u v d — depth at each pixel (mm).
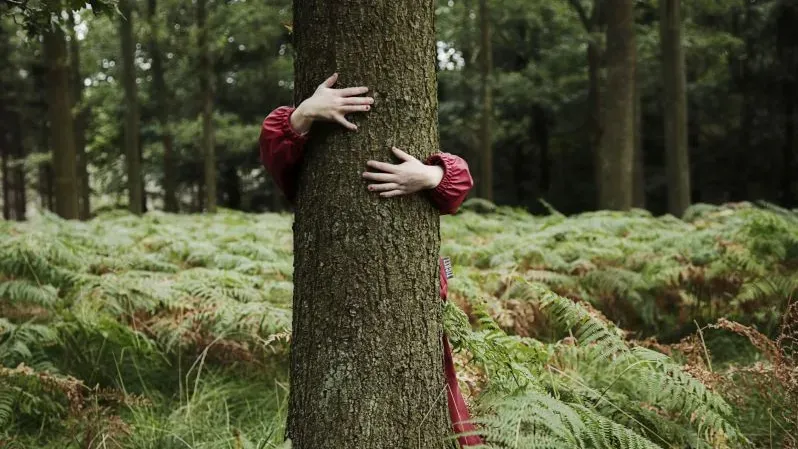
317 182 2562
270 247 7047
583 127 24516
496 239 7609
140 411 4074
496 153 29938
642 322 6180
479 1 16875
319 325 2553
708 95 22938
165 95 23250
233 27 18141
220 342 4797
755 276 5840
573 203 27328
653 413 3273
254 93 25609
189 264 6602
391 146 2559
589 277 6070
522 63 25938
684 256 6301
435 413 2643
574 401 3332
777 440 3531
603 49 18453
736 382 3775
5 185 34531
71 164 12352
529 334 5477
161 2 18062
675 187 13859
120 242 6766
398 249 2559
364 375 2523
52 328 4480
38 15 3766
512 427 2449
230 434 3732
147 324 5016
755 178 23797
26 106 29891
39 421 4066
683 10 18031
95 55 23016
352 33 2527
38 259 5016
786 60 21281
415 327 2596
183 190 32219
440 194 2604
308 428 2572
